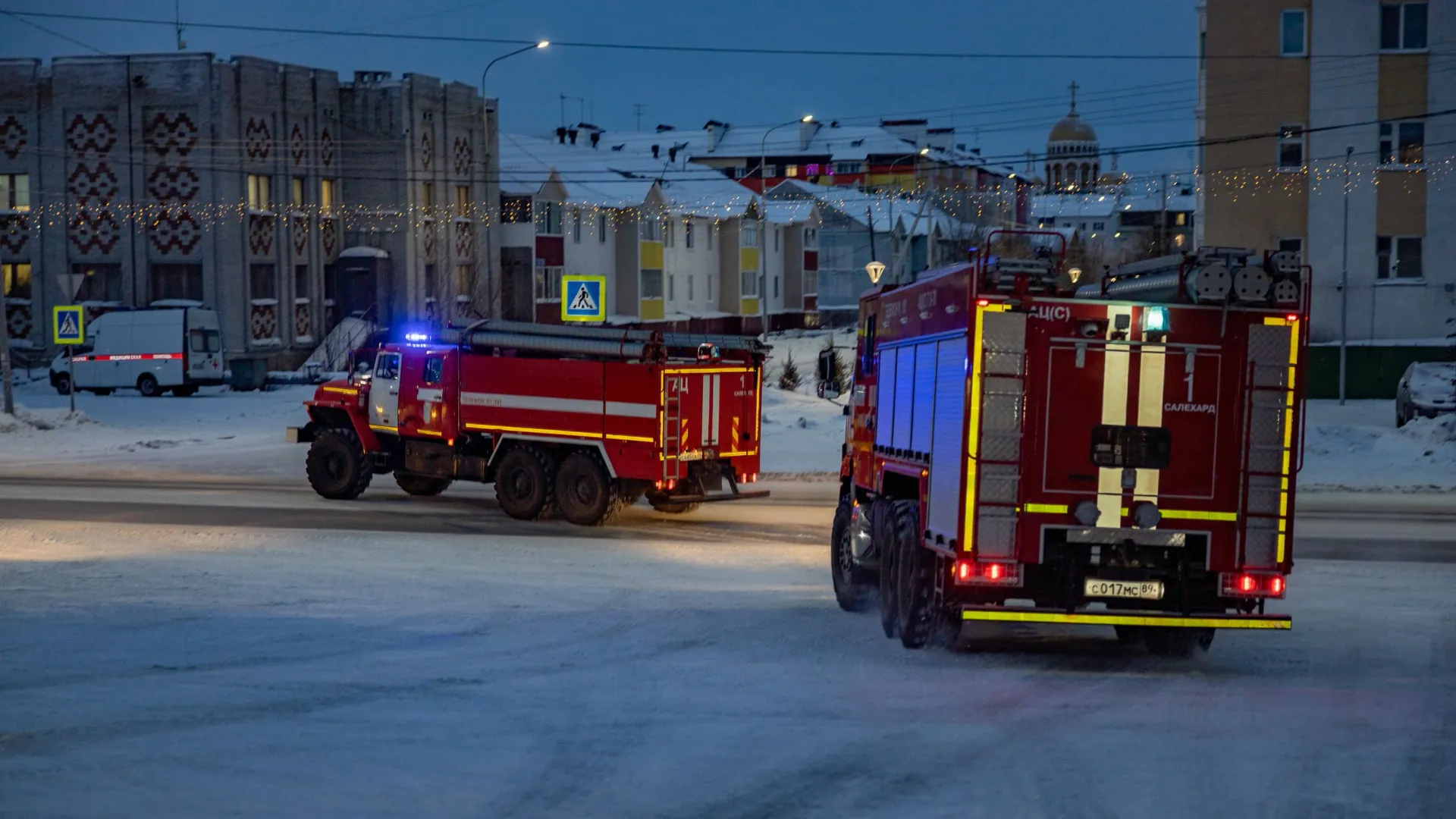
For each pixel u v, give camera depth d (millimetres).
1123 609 10414
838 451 32062
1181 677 10250
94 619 12320
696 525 21875
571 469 21562
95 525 20906
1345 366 43281
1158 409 10414
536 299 71562
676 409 21188
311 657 10656
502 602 13938
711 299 87250
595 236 75438
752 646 11477
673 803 6578
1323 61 43625
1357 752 7629
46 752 7449
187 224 57812
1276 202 44406
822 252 101938
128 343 51062
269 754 7461
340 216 64500
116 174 58281
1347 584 15719
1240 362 10461
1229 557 10430
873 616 13461
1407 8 43031
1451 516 22562
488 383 22703
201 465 31062
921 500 11422
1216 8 44312
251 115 58906
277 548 18484
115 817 6184
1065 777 7090
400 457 24391
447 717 8477
